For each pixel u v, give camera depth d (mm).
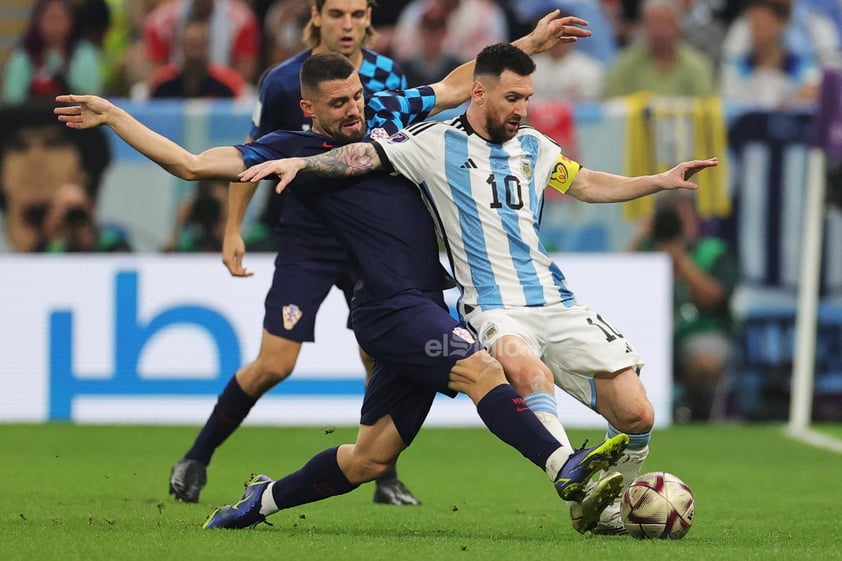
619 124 41281
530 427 18766
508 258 20453
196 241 40844
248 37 50406
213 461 33000
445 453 35312
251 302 39906
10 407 40281
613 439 17688
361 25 25906
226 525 20844
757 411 41656
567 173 21344
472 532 21062
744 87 51531
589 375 20469
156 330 40062
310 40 26359
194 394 40031
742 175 41281
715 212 41250
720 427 40938
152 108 40875
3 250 41000
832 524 22609
